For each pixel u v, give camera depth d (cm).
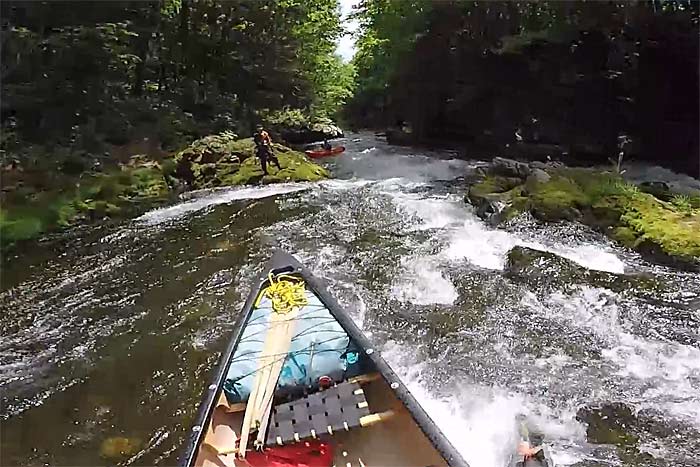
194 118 2608
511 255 979
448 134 2770
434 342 762
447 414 616
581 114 2120
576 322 795
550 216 1140
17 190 1516
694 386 655
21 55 1858
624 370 689
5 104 1838
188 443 437
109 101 2166
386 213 1338
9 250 1206
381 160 2267
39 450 611
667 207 1117
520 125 2319
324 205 1437
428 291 904
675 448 562
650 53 1950
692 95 1889
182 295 955
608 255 992
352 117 4119
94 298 967
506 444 571
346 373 531
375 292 906
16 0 1808
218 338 812
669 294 845
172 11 2553
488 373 692
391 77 3108
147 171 1767
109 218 1425
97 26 1945
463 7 2472
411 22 2767
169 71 2803
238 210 1433
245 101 3034
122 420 653
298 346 562
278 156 1911
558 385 666
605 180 1272
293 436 461
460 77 2583
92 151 1912
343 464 448
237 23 2900
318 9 3234
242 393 506
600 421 604
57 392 712
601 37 2019
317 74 3475
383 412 484
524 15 2311
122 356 783
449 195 1508
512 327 790
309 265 1027
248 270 1037
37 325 884
